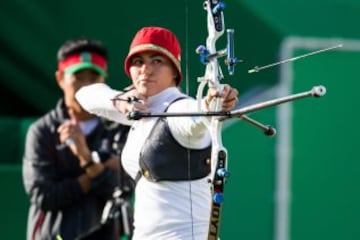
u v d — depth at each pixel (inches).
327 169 856.9
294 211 854.5
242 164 848.9
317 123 854.5
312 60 852.0
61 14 869.8
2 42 880.3
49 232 663.1
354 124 859.4
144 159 490.3
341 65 855.1
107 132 673.6
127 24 863.1
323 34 852.6
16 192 828.0
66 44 687.1
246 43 848.9
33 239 669.9
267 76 849.5
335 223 859.4
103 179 658.8
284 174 852.0
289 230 853.8
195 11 830.5
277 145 852.0
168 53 497.4
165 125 484.4
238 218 848.9
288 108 852.0
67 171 669.9
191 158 485.4
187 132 468.1
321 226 857.5
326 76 853.8
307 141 854.5
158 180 489.7
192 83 820.6
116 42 866.1
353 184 860.0
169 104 488.7
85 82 678.5
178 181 488.1
